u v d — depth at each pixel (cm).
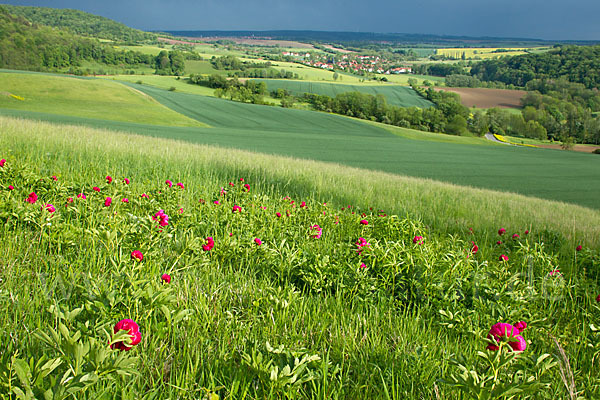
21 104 5519
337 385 179
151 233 317
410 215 750
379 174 1886
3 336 180
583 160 5794
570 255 506
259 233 415
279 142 4834
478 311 275
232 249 343
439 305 281
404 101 11606
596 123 9288
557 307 318
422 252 332
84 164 823
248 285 287
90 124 4100
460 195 1277
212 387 157
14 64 10500
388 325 252
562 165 5022
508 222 800
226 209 494
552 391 181
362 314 262
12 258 268
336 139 5794
